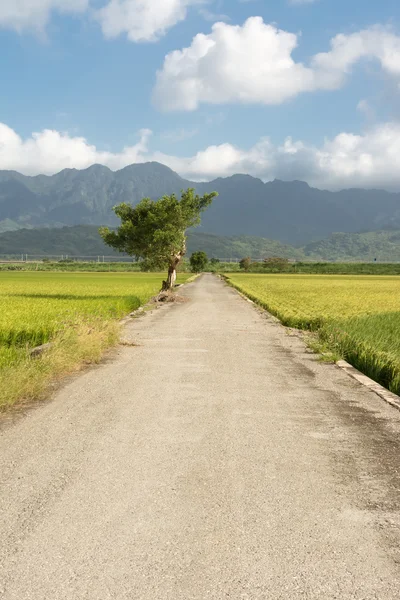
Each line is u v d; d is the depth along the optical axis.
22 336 13.83
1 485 4.84
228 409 7.73
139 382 9.64
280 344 15.12
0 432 6.53
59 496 4.60
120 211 35.12
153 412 7.51
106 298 29.83
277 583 3.33
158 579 3.35
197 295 42.66
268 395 8.73
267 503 4.50
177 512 4.29
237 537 3.90
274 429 6.74
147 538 3.86
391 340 13.77
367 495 4.70
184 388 9.16
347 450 5.95
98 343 12.56
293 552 3.70
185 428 6.71
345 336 14.30
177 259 38.50
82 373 10.52
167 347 14.23
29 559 3.58
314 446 6.07
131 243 34.88
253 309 28.19
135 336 16.59
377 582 3.35
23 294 35.19
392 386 9.69
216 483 4.91
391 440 6.35
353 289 53.59
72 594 3.19
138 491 4.71
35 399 8.30
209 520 4.16
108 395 8.59
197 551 3.69
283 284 67.50
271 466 5.39
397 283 75.56
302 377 10.35
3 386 7.75
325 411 7.73
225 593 3.22
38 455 5.66
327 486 4.89
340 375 10.62
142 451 5.81
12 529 3.99
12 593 3.20
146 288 44.41
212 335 16.98
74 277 90.62
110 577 3.37
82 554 3.64
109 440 6.20
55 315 17.67
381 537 3.94
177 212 33.81
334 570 3.48
